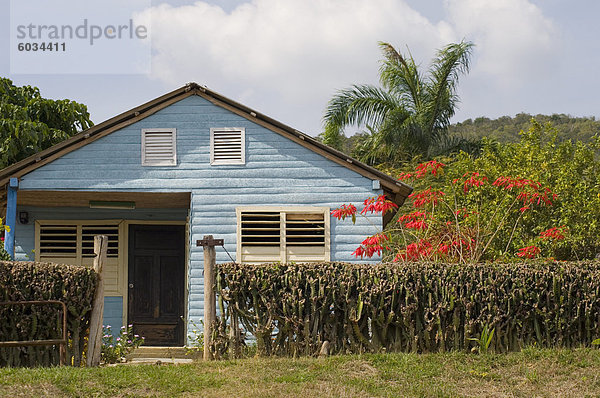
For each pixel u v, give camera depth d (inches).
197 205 525.0
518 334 368.5
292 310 363.3
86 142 523.8
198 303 517.7
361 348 365.1
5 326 356.8
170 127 530.3
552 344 368.8
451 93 976.3
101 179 522.3
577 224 581.9
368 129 1001.5
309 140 522.0
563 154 655.1
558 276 369.7
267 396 301.0
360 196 522.0
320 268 368.2
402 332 366.9
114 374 330.3
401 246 538.6
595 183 631.8
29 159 512.1
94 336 368.5
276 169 526.6
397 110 962.7
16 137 863.1
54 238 580.7
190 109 531.8
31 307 358.0
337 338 367.2
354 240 519.8
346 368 339.0
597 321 369.1
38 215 578.2
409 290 363.3
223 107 531.2
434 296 366.0
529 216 582.2
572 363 343.9
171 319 576.7
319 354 362.9
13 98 966.4
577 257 562.9
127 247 581.0
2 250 505.4
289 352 365.1
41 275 359.9
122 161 525.0
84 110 1005.2
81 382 314.2
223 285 370.0
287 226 525.7
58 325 360.2
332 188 523.8
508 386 320.2
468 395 308.0
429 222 482.3
